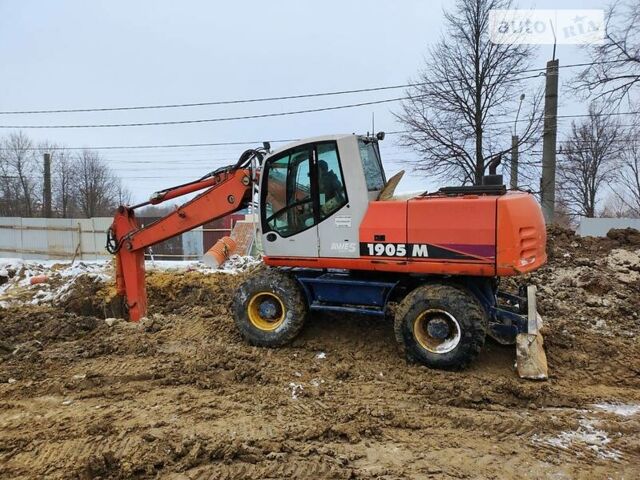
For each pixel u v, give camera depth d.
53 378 5.66
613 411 4.77
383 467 3.83
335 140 5.95
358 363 5.93
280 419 4.59
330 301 6.40
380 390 5.23
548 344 6.22
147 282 10.91
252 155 6.75
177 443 4.13
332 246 6.03
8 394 5.29
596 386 5.32
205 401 5.00
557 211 29.23
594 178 27.69
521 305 6.26
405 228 5.65
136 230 7.66
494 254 5.30
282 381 5.46
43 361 6.21
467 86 18.56
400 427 4.48
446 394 5.07
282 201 6.31
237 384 5.44
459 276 5.86
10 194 38.53
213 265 13.03
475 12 18.41
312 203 6.10
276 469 3.79
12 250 21.48
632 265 9.12
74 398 5.17
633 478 3.69
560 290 8.38
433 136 19.06
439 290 5.61
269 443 4.13
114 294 10.07
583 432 4.36
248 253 15.93
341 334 6.71
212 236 20.31
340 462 3.87
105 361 6.14
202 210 7.14
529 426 4.43
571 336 6.52
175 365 5.89
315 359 6.09
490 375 5.52
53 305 10.34
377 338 6.56
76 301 10.13
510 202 5.34
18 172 38.59
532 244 5.46
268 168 6.38
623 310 7.54
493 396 5.00
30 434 4.38
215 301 9.17
